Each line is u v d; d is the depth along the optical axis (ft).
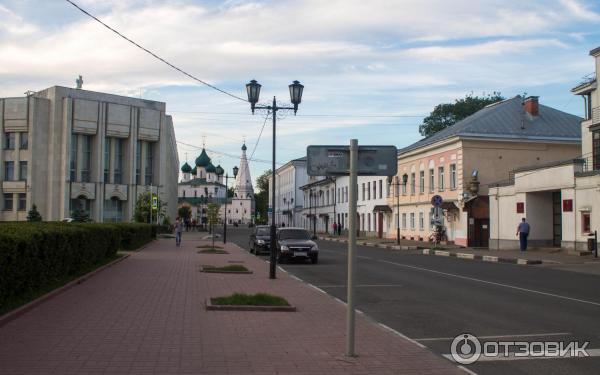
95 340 26.40
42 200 203.00
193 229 308.19
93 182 206.59
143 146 222.28
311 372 21.68
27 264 33.99
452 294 46.85
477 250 109.81
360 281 57.26
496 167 131.85
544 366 23.54
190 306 37.17
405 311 38.01
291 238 85.40
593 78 105.40
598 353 25.82
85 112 204.74
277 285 50.98
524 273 66.54
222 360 23.22
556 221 106.32
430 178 150.10
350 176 23.44
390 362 23.36
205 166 437.58
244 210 460.14
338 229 222.69
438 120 226.58
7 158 204.95
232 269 62.95
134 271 60.49
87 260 53.52
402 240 163.53
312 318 33.73
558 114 140.15
